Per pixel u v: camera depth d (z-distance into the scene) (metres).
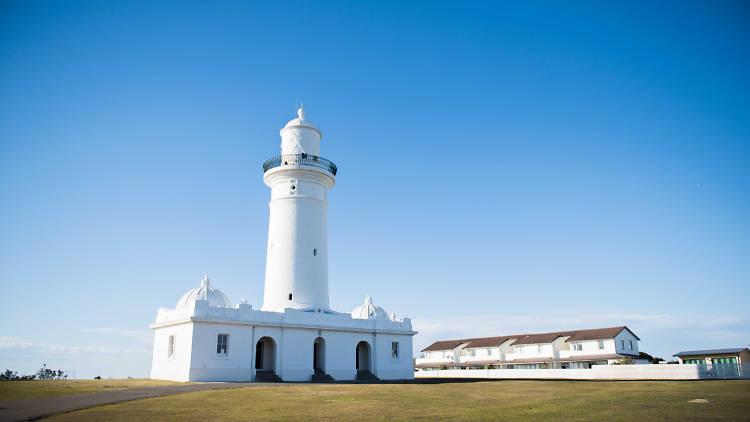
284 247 42.50
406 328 47.12
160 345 38.94
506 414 19.03
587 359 67.62
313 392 26.25
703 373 46.59
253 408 19.92
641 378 50.12
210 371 34.47
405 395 25.95
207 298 38.38
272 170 43.91
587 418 17.83
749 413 18.61
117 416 17.23
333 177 45.50
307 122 45.72
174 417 17.28
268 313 37.97
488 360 78.06
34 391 24.78
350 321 42.91
